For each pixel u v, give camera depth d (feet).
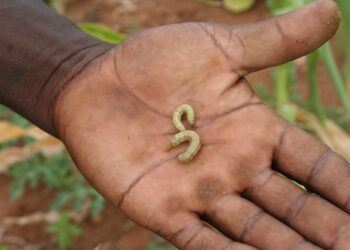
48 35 1.66
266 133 1.46
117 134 1.48
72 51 1.63
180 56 1.50
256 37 1.47
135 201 1.44
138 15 3.05
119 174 1.45
